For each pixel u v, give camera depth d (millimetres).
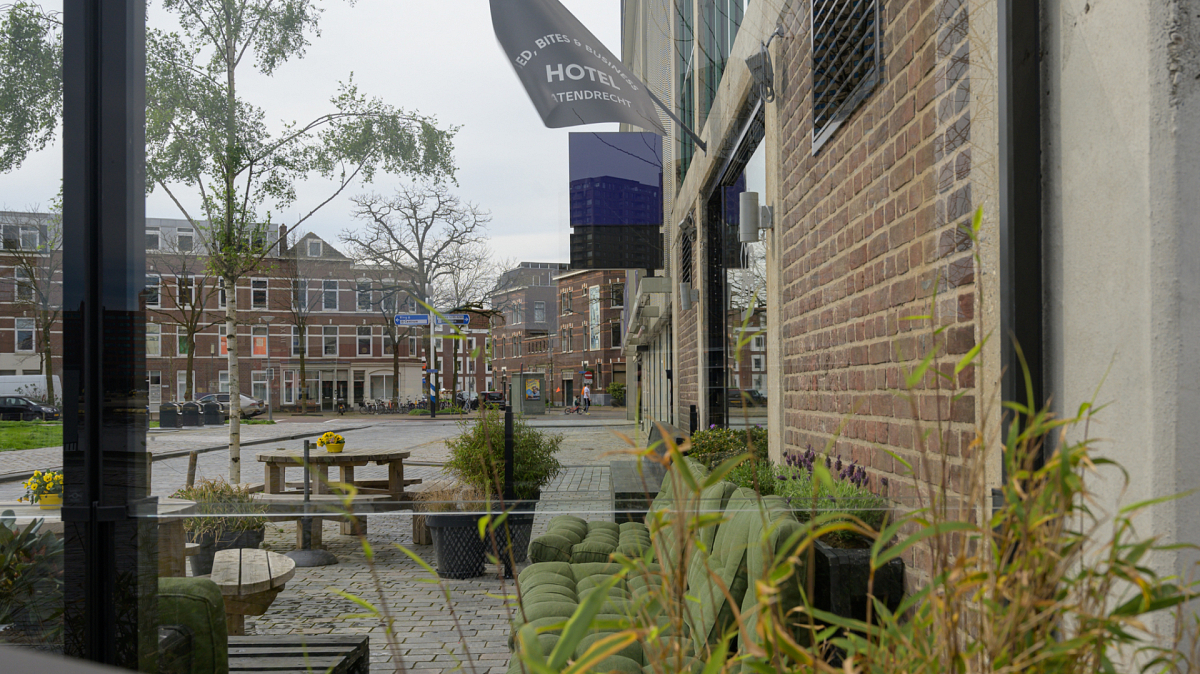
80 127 1583
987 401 1464
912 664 658
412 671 2176
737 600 1651
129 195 1620
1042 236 1352
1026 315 1344
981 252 1541
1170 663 743
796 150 2324
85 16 1587
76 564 1557
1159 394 1104
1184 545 664
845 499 1763
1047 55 1336
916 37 1815
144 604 1598
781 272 2373
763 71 2373
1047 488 693
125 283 1599
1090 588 673
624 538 2459
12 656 310
